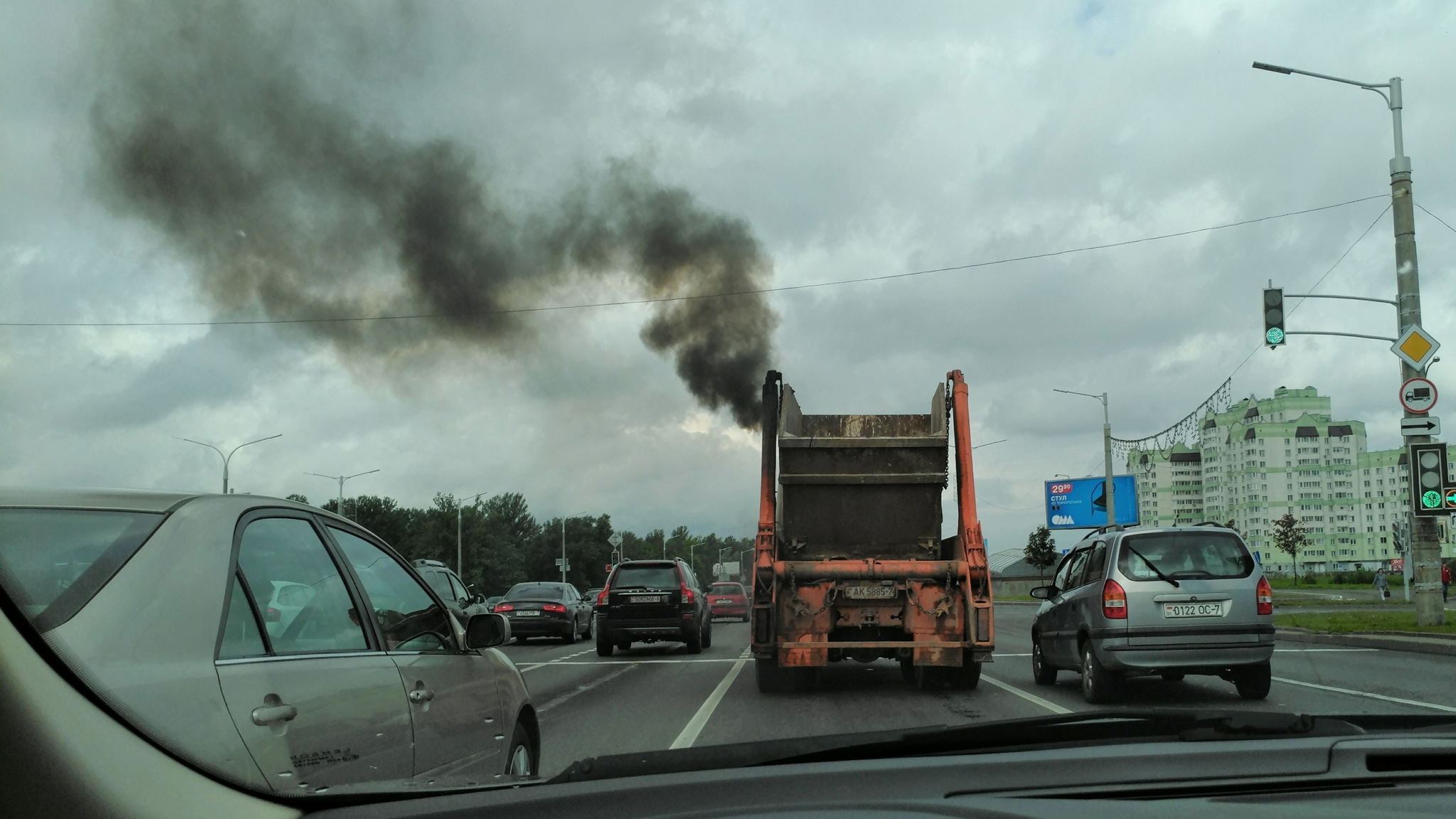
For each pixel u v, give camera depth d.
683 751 2.92
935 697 11.60
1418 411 19.09
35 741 2.32
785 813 2.33
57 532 2.94
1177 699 10.89
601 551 161.88
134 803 2.45
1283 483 141.00
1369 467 142.75
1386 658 15.46
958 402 12.20
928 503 12.81
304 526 3.92
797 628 11.58
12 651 2.36
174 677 2.76
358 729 3.54
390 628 4.30
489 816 2.46
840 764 2.68
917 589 11.59
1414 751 2.58
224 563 3.19
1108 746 2.80
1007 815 2.27
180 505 3.26
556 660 18.95
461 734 4.51
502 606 25.11
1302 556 139.88
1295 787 2.46
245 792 2.83
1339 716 3.02
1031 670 14.90
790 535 12.86
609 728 9.30
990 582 11.52
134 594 2.82
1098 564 11.25
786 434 12.71
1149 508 144.00
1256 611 10.56
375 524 96.44
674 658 19.16
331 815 2.61
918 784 2.51
